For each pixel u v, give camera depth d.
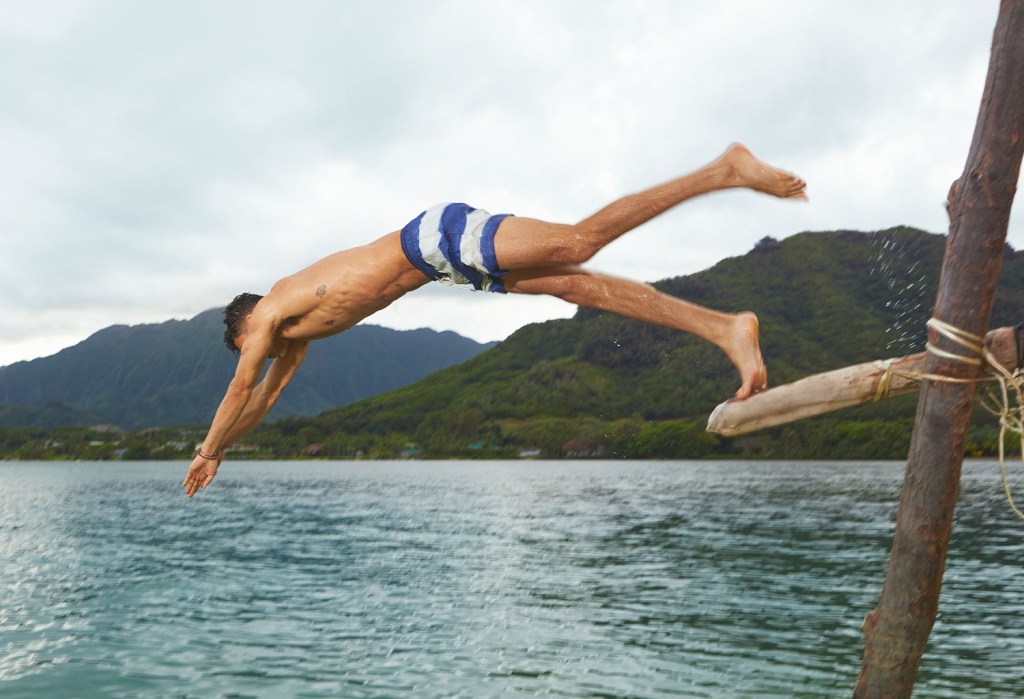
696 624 14.48
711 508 43.91
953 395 4.52
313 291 5.09
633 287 4.91
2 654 12.49
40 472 126.19
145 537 31.83
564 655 12.29
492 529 34.03
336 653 12.46
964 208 4.46
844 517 37.78
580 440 130.38
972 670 11.51
